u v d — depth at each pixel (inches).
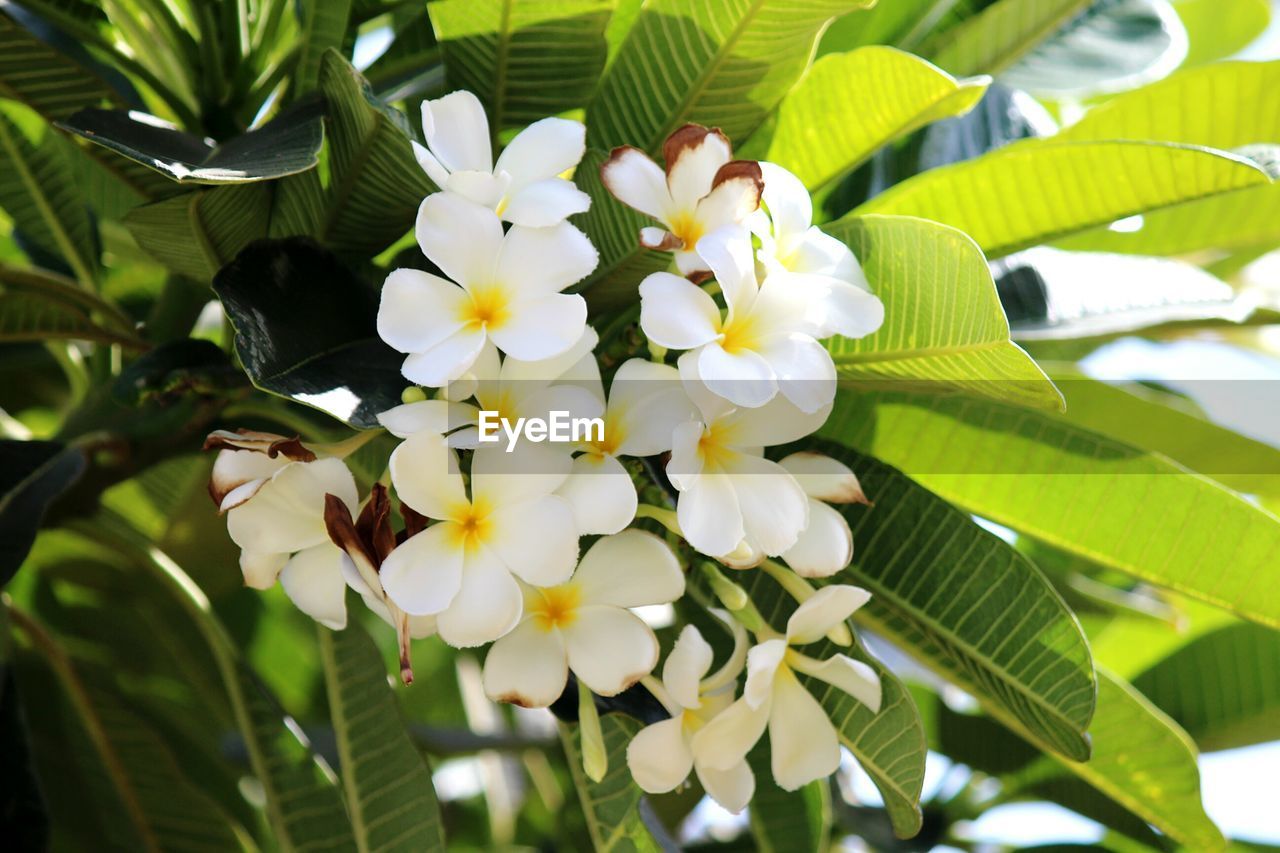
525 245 25.7
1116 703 33.6
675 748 27.3
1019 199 30.9
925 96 30.6
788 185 27.7
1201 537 31.6
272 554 27.1
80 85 32.9
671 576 26.8
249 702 34.1
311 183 29.4
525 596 26.7
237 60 35.7
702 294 26.0
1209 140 34.7
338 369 27.0
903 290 28.0
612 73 31.0
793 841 33.4
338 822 33.3
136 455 34.6
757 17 29.4
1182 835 34.9
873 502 30.9
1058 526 32.6
